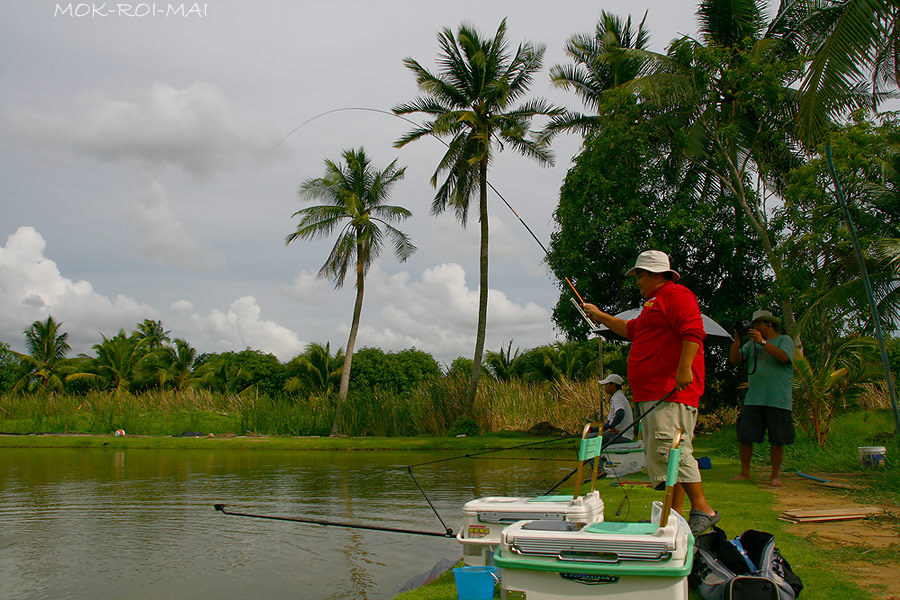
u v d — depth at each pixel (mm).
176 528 7539
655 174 17312
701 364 4148
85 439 22328
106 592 5211
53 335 50844
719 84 15984
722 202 17344
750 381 7125
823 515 5016
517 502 3926
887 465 8094
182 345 46688
